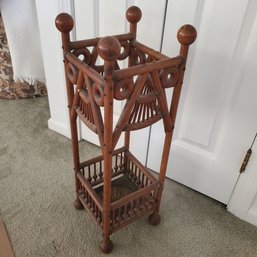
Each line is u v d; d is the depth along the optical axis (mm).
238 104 876
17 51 1375
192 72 915
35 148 1347
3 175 1192
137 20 778
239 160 973
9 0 1264
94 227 1012
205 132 1006
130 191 1026
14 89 1658
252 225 1049
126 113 661
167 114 755
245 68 814
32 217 1031
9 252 917
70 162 1280
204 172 1093
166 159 875
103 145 691
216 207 1113
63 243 956
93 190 901
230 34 794
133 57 831
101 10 988
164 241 983
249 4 732
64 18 670
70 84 761
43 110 1617
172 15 863
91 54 768
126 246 961
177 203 1122
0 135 1411
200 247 970
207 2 788
